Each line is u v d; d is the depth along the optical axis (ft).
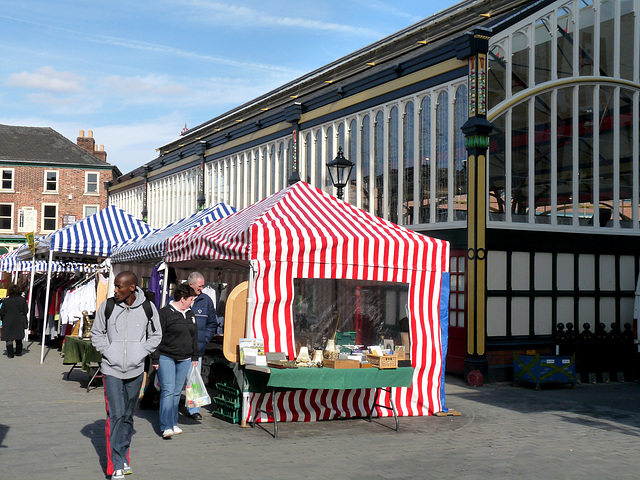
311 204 33.55
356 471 22.34
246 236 29.81
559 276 48.80
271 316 29.73
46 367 49.06
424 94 50.29
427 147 50.19
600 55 51.70
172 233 43.24
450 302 47.01
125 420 21.18
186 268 46.29
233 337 29.48
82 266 61.77
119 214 58.54
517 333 46.68
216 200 83.87
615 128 52.03
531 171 47.93
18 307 55.98
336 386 28.48
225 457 23.76
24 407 32.60
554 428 30.40
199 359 29.63
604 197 51.60
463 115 46.83
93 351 37.24
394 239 32.22
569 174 49.73
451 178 47.52
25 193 154.61
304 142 65.41
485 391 41.57
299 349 31.07
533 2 48.65
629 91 53.06
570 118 49.85
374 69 58.80
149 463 22.72
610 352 47.88
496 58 46.75
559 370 42.98
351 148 58.70
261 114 75.15
